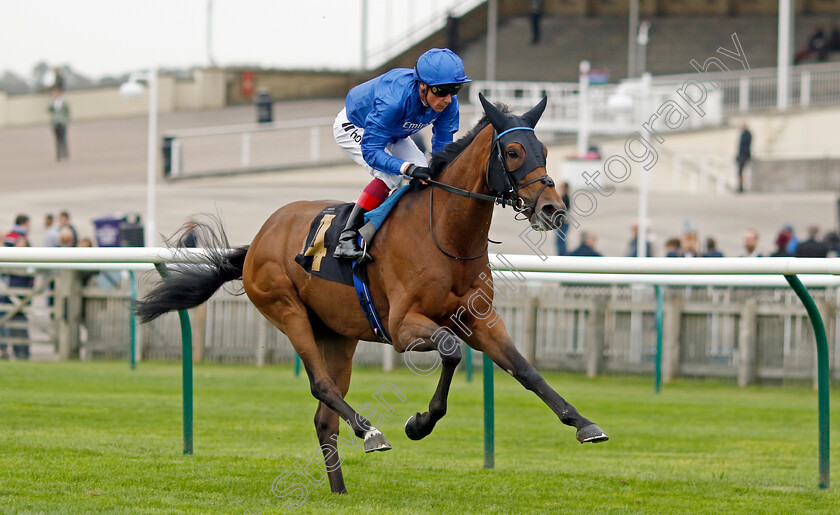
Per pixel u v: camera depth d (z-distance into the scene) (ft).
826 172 66.64
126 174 80.33
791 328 32.71
